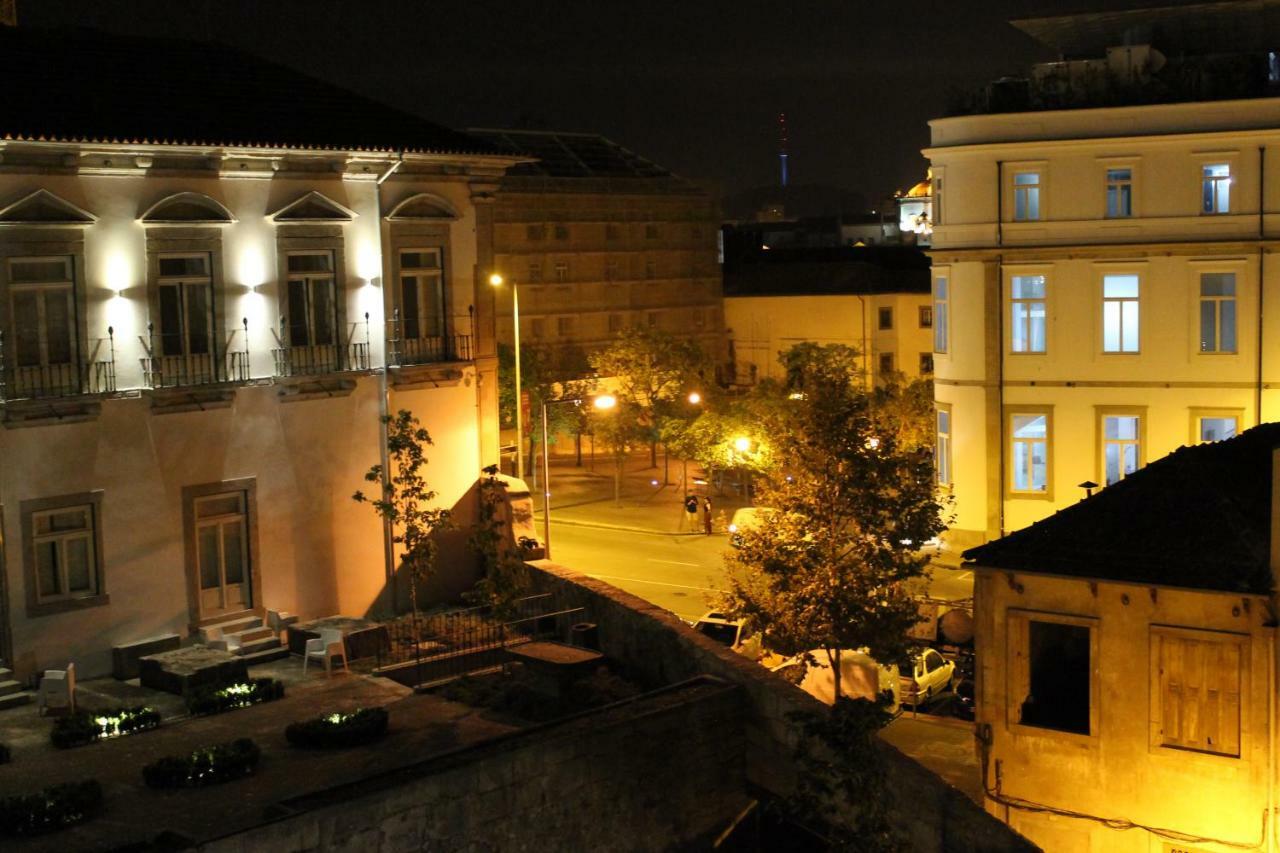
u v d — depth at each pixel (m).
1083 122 45.06
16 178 28.58
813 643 28.09
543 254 83.50
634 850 25.22
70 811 21.58
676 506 59.81
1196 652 22.75
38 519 29.08
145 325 30.69
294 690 28.81
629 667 30.88
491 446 37.94
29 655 28.75
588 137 94.50
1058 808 23.91
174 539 31.22
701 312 91.38
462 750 23.45
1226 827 22.59
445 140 36.50
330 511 34.25
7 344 28.55
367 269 34.91
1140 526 24.06
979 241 46.47
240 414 32.34
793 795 22.17
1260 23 48.50
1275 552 22.03
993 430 46.75
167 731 26.09
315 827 20.72
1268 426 29.03
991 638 24.25
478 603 35.09
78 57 33.12
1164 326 44.69
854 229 129.75
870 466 28.28
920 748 30.42
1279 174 43.16
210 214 31.64
